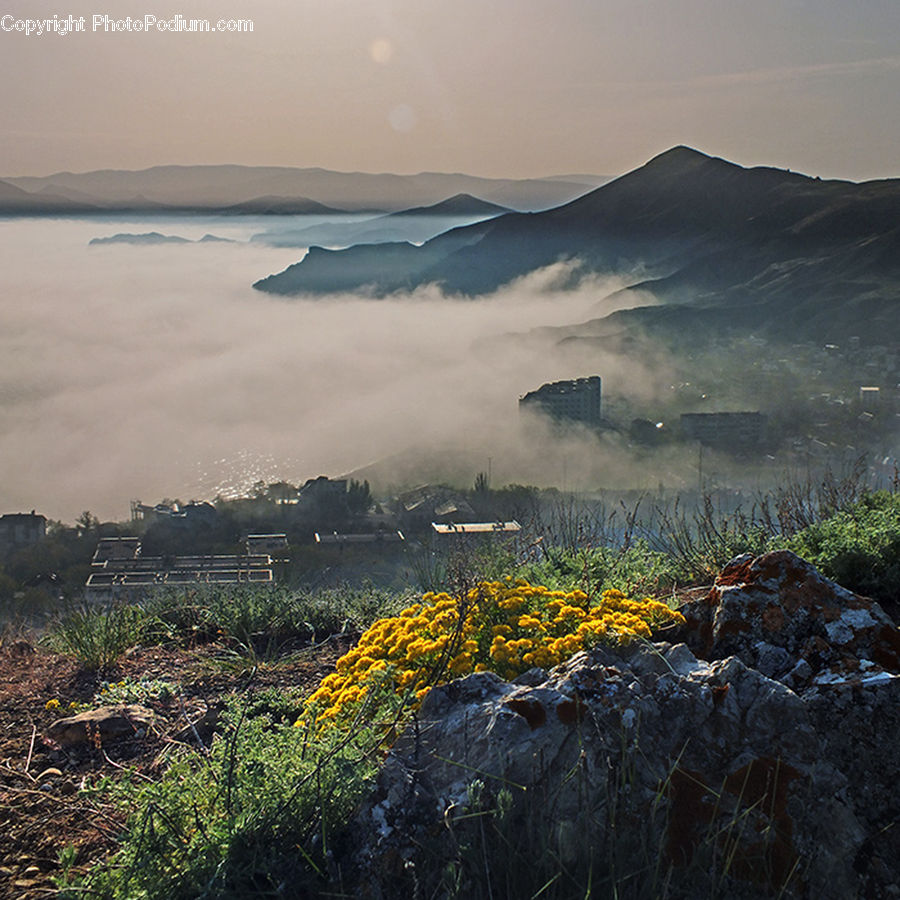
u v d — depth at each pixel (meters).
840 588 4.01
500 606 4.49
